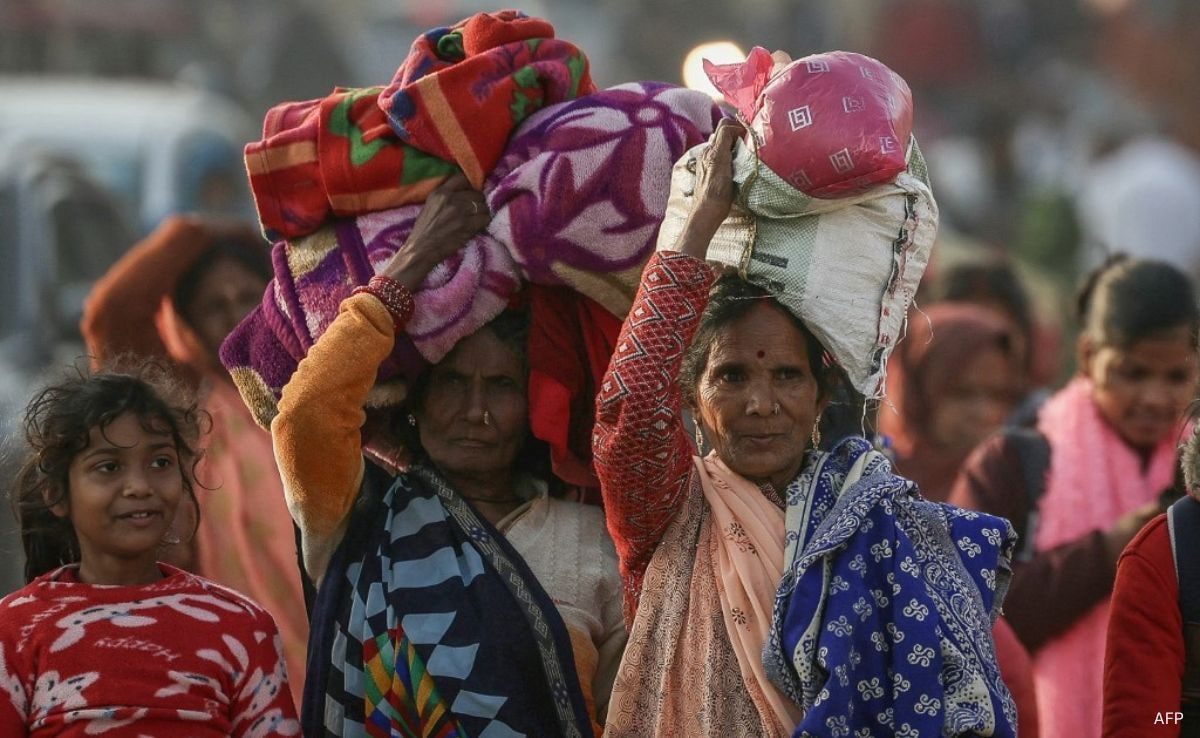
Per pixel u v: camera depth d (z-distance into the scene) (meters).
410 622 11.53
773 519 11.26
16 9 50.91
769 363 11.25
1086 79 55.06
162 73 53.28
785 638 10.79
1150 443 16.00
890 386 19.36
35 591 11.12
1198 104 53.38
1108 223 40.16
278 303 12.44
